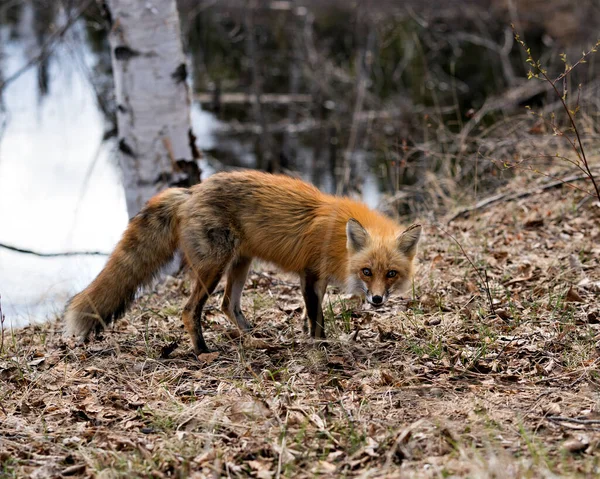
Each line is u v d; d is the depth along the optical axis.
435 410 6.73
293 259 8.93
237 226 8.82
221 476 5.85
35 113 26.69
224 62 33.75
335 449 6.16
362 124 25.53
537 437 6.04
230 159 25.53
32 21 34.56
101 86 27.72
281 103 30.56
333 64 30.25
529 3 31.31
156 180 12.17
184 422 6.66
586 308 8.98
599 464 5.43
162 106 12.04
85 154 23.06
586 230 11.75
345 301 10.01
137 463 5.99
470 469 5.41
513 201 13.38
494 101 23.08
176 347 8.91
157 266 8.98
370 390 7.25
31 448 6.43
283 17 33.62
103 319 8.62
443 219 13.56
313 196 9.09
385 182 19.11
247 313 9.91
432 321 8.99
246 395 7.26
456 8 32.22
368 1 29.61
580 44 27.20
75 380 7.90
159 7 11.90
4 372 8.13
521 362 7.75
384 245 8.59
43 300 11.86
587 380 7.18
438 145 17.77
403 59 28.61
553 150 14.62
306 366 8.06
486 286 9.45
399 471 5.61
